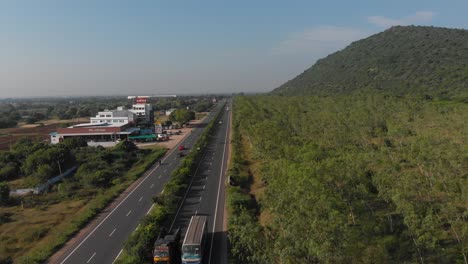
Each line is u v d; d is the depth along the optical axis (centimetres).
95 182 6944
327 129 8050
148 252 3822
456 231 3628
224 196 5975
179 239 4059
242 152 9188
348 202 3919
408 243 3584
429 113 8769
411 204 3656
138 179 7394
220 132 14300
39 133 15325
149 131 13762
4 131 16275
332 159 4553
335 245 2798
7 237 4575
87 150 9600
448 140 6275
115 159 9000
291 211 3369
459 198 4066
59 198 6241
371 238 3550
